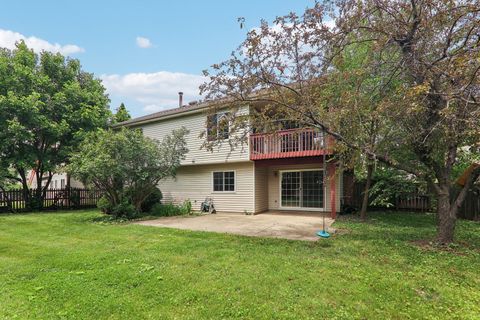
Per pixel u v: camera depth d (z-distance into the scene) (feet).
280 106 22.82
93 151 37.22
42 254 20.35
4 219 38.65
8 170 53.93
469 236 24.35
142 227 31.14
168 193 54.19
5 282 15.08
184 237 25.50
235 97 22.93
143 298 13.02
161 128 53.93
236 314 11.55
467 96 16.43
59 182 88.02
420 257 18.26
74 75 59.52
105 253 20.22
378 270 15.93
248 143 43.06
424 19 17.83
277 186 47.96
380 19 20.06
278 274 15.44
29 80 50.96
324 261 17.57
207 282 14.55
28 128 49.62
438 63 18.03
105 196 42.52
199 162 48.34
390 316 11.43
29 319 11.35
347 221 33.73
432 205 32.53
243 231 28.30
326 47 21.06
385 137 22.34
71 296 13.28
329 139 30.48
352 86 23.71
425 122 20.06
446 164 21.59
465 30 17.69
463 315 11.46
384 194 34.24
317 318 11.27
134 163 39.19
